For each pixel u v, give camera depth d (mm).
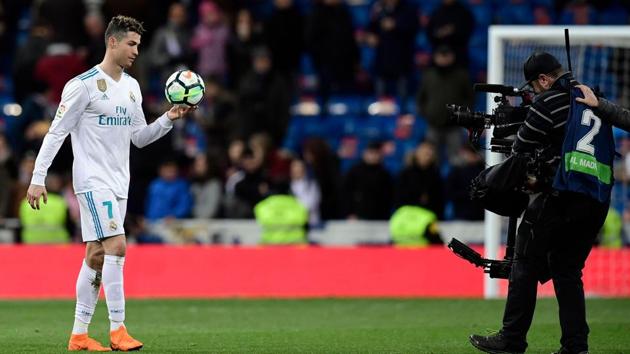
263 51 69062
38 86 69000
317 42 69375
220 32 68438
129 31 30328
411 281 52031
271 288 52250
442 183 57719
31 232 55781
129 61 30453
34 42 68938
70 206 58344
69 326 39531
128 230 56781
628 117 27719
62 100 30078
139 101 31344
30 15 80375
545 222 27953
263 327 39469
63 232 56219
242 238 56031
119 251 30328
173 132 63375
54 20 67625
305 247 52844
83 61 65875
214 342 33688
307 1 79938
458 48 65500
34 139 61719
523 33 49438
